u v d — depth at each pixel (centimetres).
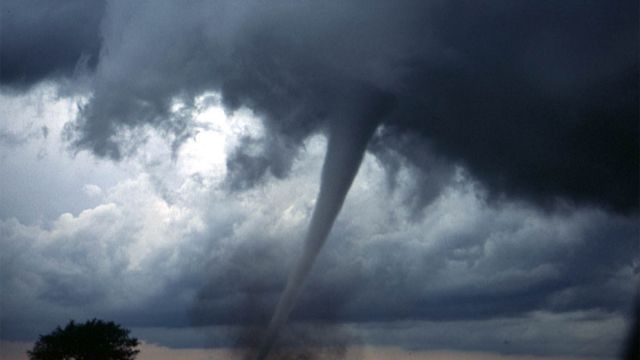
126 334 5822
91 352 5550
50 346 5553
